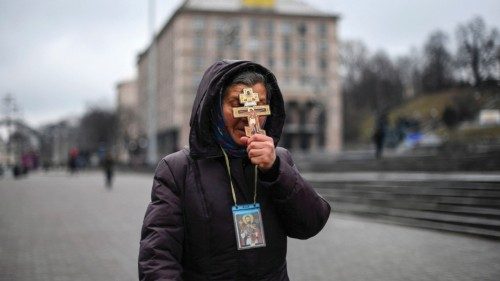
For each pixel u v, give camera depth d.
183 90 82.25
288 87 82.81
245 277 2.09
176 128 82.25
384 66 110.81
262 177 2.11
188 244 2.11
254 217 2.11
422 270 6.82
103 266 7.31
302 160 31.86
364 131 98.38
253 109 2.03
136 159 62.50
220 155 2.13
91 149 90.88
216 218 2.08
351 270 6.94
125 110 89.56
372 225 11.27
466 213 10.24
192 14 82.56
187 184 2.12
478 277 6.39
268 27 84.88
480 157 17.92
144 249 2.04
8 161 41.72
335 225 11.38
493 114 46.16
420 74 107.69
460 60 66.50
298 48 86.06
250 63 2.14
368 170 22.39
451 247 8.41
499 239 8.84
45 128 83.81
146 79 109.94
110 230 10.79
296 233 2.22
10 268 7.19
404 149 34.41
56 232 10.52
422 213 11.29
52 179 34.50
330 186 16.25
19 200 17.55
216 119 2.11
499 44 61.88
